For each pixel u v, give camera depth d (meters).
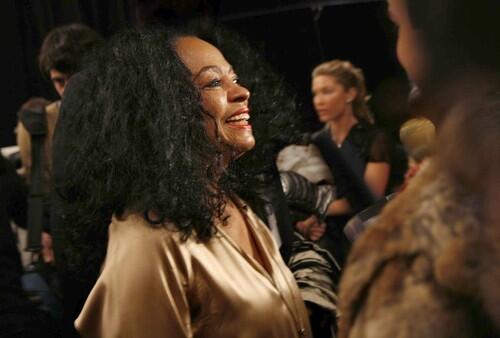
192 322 1.48
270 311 1.51
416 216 0.84
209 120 1.59
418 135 2.03
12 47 3.77
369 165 2.67
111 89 1.53
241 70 1.90
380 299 0.84
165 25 1.78
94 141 1.55
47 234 2.50
